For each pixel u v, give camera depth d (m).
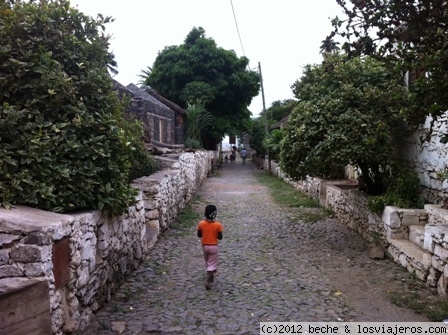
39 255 3.43
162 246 8.20
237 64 29.62
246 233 9.60
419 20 4.91
